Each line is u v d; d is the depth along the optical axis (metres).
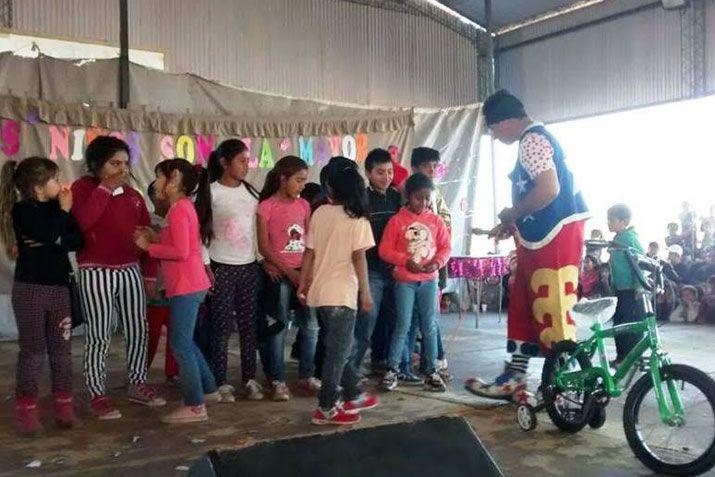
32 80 7.72
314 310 4.75
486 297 10.16
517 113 4.19
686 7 10.18
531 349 4.26
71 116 7.70
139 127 8.05
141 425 4.06
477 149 10.52
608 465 3.33
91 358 4.18
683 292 8.90
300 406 4.46
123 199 4.15
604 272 6.89
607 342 6.86
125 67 8.07
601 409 3.81
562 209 4.00
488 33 11.80
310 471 1.53
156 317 5.16
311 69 10.72
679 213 10.11
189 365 4.08
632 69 10.82
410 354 5.14
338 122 9.29
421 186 4.70
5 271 7.53
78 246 3.99
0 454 3.56
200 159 8.39
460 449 1.64
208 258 4.40
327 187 4.02
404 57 11.58
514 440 3.70
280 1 10.44
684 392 3.59
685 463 3.17
